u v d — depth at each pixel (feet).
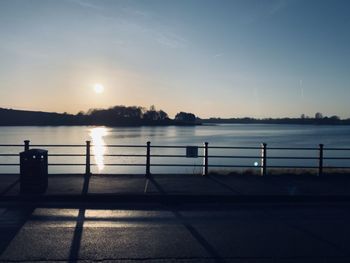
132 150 246.88
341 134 520.83
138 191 41.09
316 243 26.45
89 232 28.50
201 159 183.21
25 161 39.58
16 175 50.70
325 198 40.52
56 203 37.99
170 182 46.96
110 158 202.08
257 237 27.71
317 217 33.58
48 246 25.32
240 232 28.89
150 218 32.81
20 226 29.81
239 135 470.39
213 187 44.06
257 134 516.73
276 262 22.90
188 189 42.65
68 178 49.01
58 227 29.68
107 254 23.99
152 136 414.41
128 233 28.37
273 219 32.83
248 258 23.53
